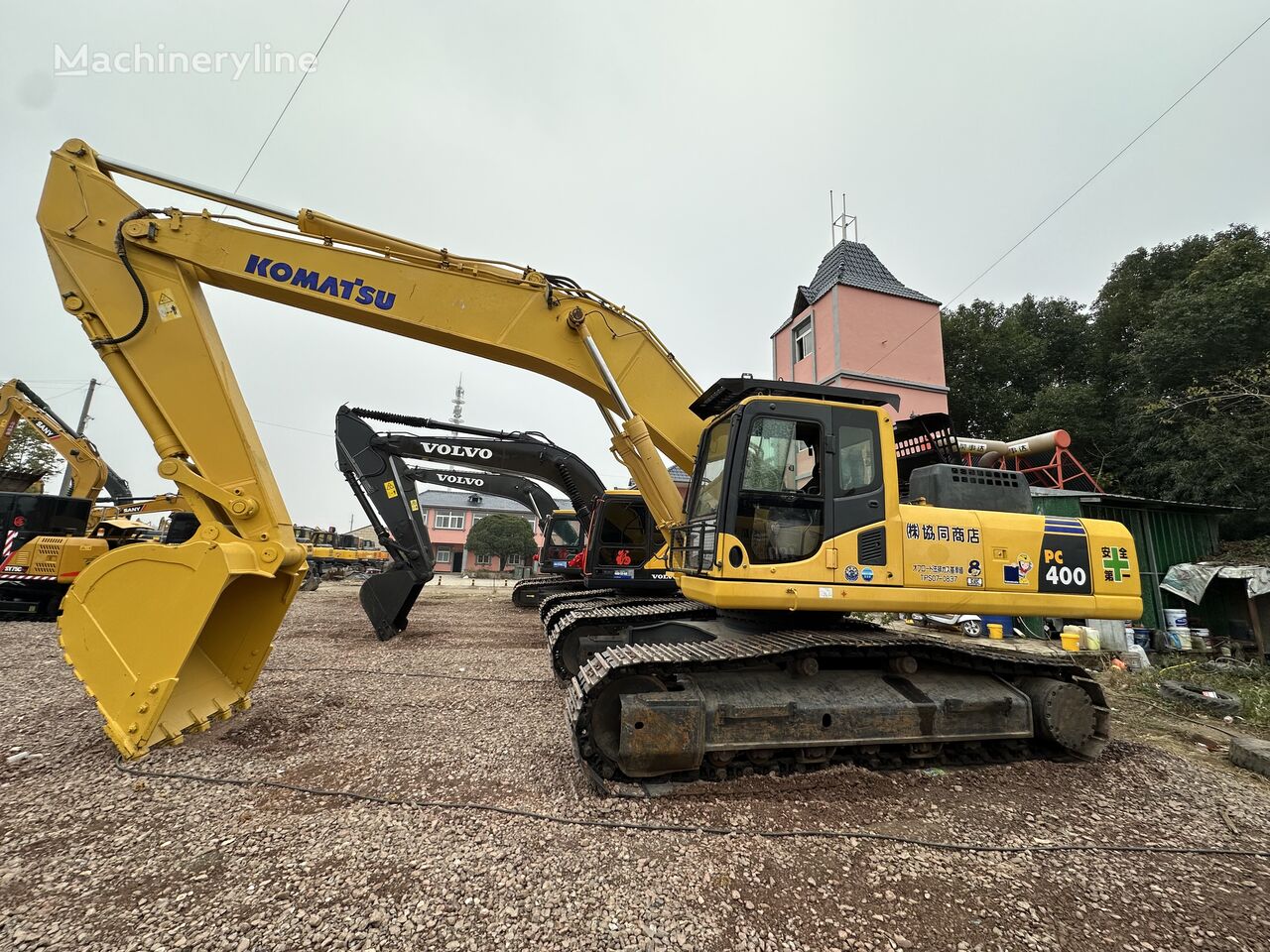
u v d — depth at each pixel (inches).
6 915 97.0
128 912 98.8
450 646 374.0
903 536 187.3
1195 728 234.8
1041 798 158.6
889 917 104.5
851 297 660.1
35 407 506.9
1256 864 126.6
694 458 239.8
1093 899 111.7
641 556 402.9
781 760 172.4
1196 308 547.8
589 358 234.8
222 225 207.2
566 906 104.2
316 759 170.2
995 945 98.0
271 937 93.7
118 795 142.3
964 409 802.8
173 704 179.8
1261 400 466.3
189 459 195.5
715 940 96.7
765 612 192.7
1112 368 742.5
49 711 206.2
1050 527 203.0
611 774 159.2
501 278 230.2
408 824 132.3
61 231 195.8
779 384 196.9
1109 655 354.0
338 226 215.8
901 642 181.3
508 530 1720.0
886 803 152.3
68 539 449.1
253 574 185.9
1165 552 439.5
